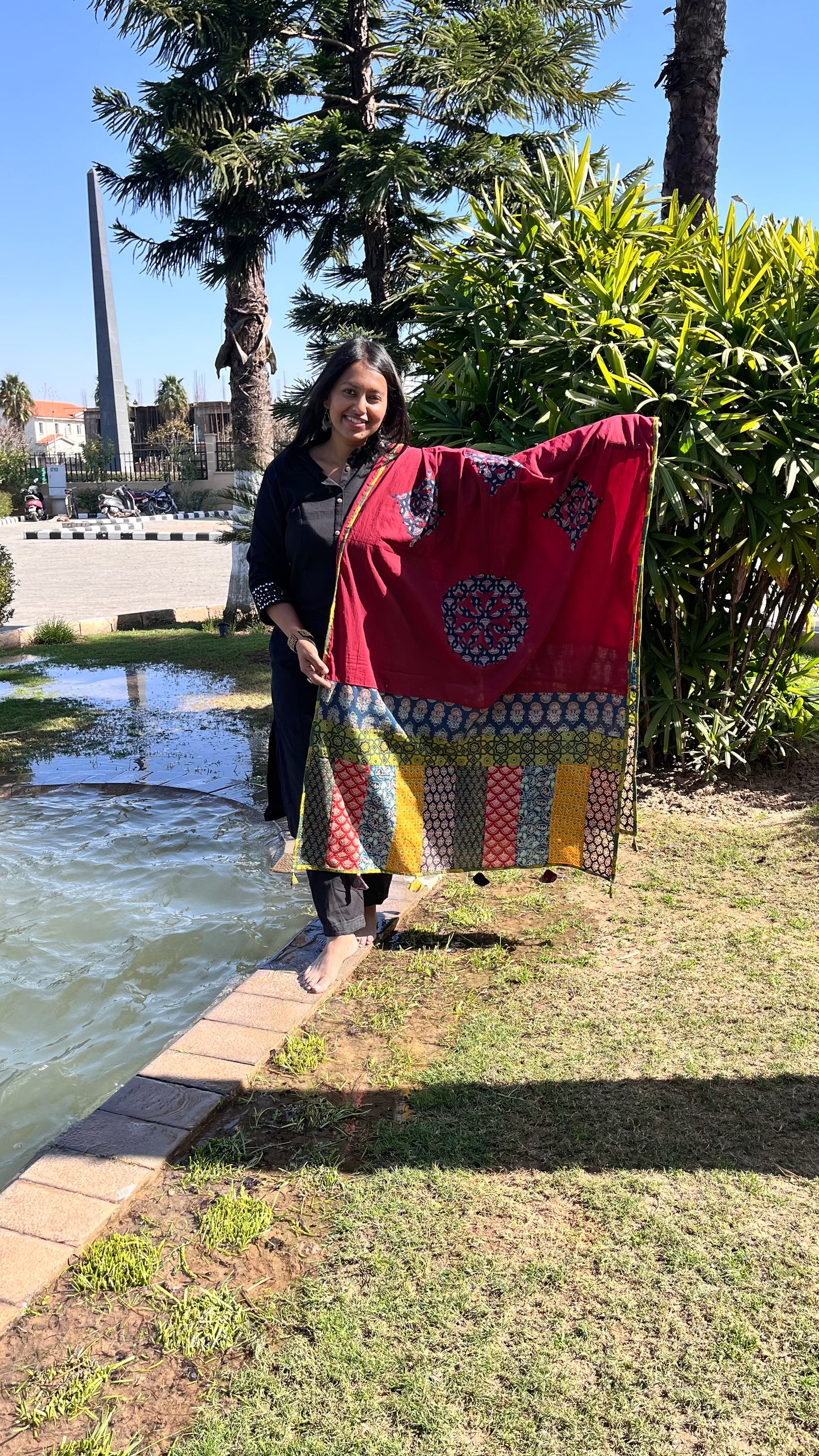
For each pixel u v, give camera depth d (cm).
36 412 8606
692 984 321
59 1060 302
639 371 458
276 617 267
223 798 543
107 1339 197
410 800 278
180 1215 228
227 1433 176
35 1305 204
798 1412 177
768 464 453
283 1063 281
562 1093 264
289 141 726
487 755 285
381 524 262
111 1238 219
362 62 785
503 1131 250
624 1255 211
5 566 1124
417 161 695
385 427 271
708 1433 174
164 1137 249
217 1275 211
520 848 290
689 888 394
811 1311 197
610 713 281
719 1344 191
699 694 523
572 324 455
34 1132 269
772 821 463
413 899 384
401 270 779
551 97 779
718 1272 207
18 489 4256
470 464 269
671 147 640
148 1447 175
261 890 424
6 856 464
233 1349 194
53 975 352
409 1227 220
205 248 817
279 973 329
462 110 764
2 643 1009
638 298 461
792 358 462
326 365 261
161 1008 331
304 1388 185
